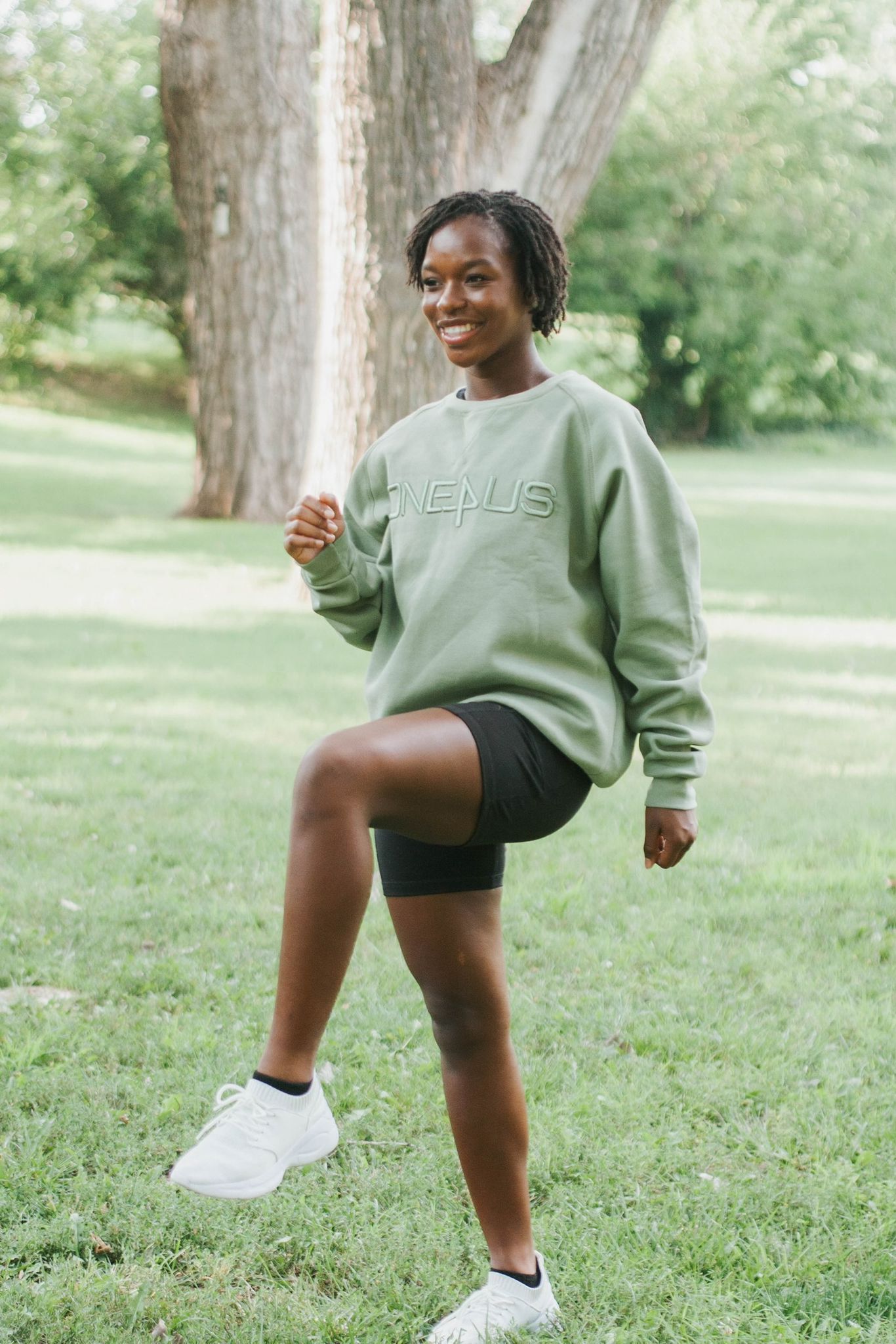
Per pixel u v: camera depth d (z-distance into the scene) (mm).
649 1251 2510
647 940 4250
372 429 10328
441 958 2252
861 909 4645
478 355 2287
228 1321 2316
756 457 39719
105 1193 2678
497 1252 2307
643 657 2252
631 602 2227
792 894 4785
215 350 18359
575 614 2229
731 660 9641
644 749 2287
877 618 11812
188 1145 2885
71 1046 3322
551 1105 3096
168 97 17766
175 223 36375
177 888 4656
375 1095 3131
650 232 40281
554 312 2332
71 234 36594
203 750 6688
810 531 19141
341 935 1933
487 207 2277
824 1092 3145
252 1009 3611
